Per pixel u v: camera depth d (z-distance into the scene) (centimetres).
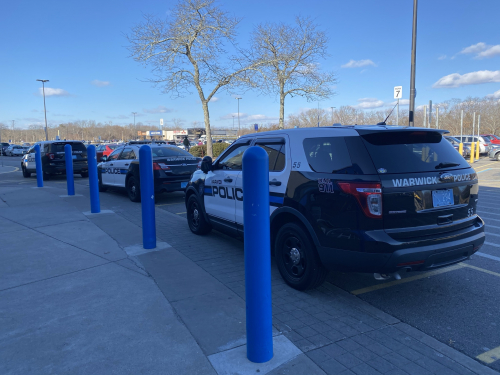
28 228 682
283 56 2181
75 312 362
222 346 303
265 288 274
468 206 389
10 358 288
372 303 396
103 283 433
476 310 379
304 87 2252
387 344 314
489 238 643
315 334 329
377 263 341
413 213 349
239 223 529
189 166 1013
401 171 351
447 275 476
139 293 405
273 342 310
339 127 396
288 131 447
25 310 366
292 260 423
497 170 1928
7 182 1585
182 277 453
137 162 998
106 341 310
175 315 355
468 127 5444
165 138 10225
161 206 988
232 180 537
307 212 388
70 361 284
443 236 360
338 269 369
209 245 604
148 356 290
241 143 535
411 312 375
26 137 14712
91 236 630
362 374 272
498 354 301
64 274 461
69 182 1073
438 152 385
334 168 371
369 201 339
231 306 375
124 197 1122
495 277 467
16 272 467
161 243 594
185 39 1814
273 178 438
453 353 301
